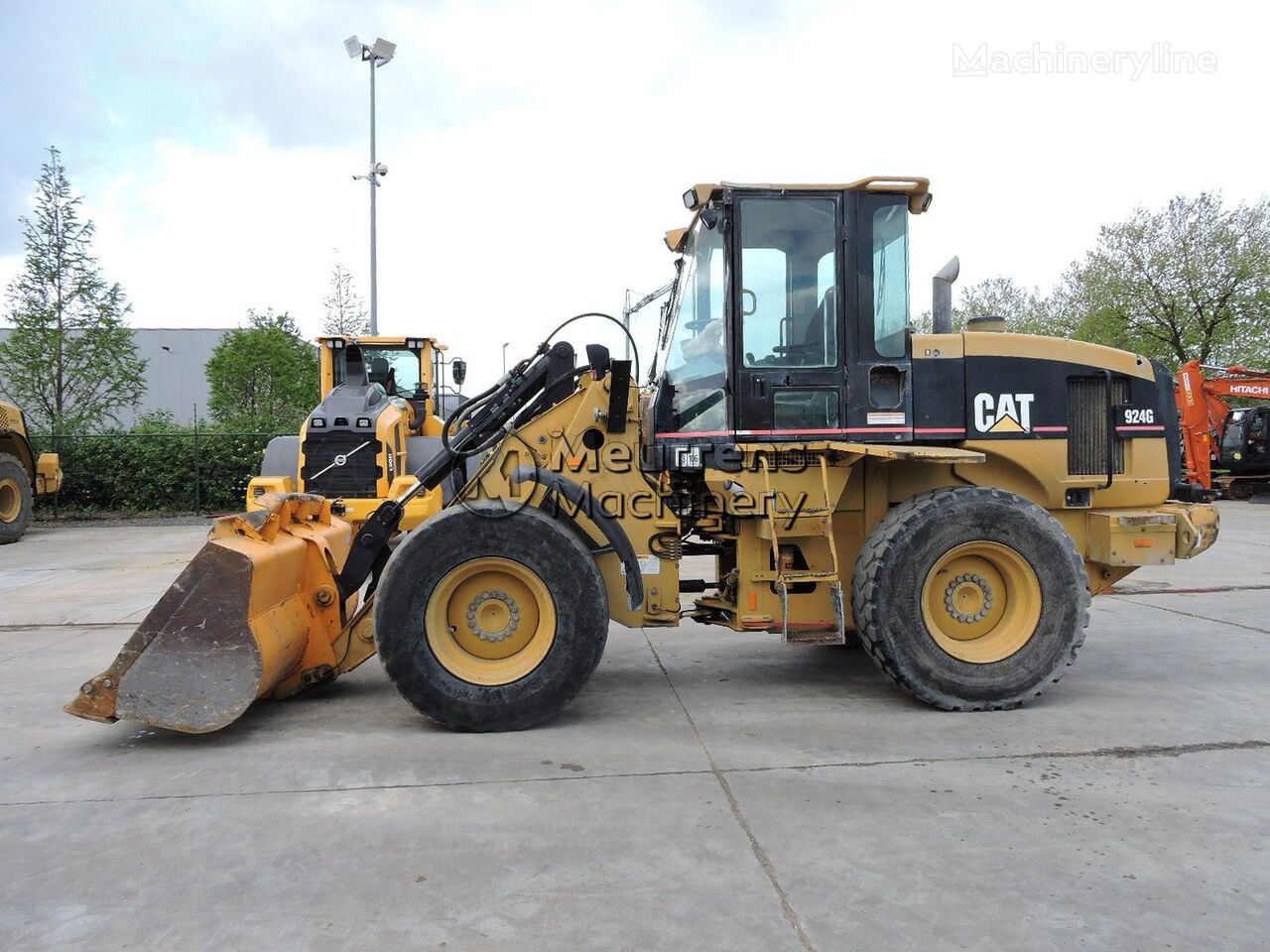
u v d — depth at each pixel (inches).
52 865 109.0
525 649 165.5
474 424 180.2
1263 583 322.3
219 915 96.7
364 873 106.1
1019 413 185.8
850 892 100.6
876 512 184.5
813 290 178.5
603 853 110.7
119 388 737.0
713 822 119.5
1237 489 745.6
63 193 711.7
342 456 355.6
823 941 90.8
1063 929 92.9
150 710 148.5
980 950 89.1
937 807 124.0
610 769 140.3
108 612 287.3
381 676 202.4
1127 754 145.7
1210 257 935.0
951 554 169.3
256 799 128.6
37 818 122.8
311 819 121.4
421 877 105.0
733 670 207.2
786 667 209.8
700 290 185.3
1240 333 940.0
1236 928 93.0
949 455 164.9
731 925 93.9
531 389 180.1
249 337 947.3
